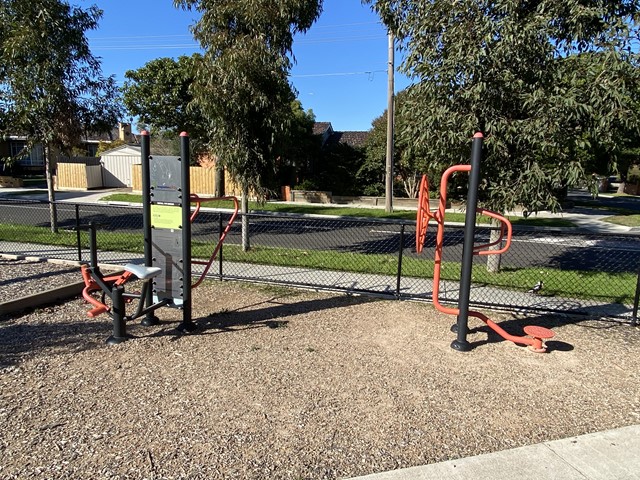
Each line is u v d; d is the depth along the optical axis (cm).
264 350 450
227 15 868
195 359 425
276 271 801
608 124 601
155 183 489
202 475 267
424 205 473
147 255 497
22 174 4034
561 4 614
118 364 410
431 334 510
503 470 278
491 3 632
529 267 898
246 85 854
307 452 292
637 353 470
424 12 671
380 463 284
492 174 693
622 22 591
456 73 633
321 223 1593
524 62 613
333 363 425
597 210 2147
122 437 302
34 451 284
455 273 812
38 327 496
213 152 948
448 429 324
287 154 979
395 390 378
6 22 952
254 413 336
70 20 1025
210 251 964
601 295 682
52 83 971
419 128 693
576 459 291
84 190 2953
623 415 350
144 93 2256
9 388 361
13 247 917
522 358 452
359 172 2470
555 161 654
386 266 856
